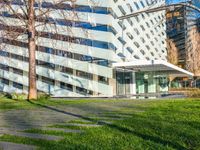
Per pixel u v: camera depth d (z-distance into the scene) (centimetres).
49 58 4566
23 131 902
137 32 5031
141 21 5200
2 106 1959
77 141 722
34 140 754
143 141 723
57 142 717
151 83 5009
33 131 891
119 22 4444
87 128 928
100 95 4253
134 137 770
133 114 1327
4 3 2495
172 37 7931
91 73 4331
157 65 3844
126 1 4584
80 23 4128
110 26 4244
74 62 4438
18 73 4819
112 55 4250
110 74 4206
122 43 4506
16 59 4809
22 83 4778
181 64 8031
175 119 1122
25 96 2670
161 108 1628
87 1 4112
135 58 4916
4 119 1259
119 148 649
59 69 4538
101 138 758
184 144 705
